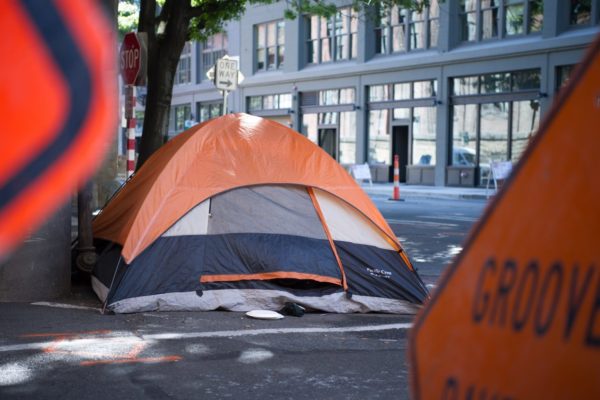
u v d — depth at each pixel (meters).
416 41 30.00
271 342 5.98
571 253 1.41
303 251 7.48
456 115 28.45
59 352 5.45
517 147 26.28
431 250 12.32
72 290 7.83
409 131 30.28
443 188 27.73
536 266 1.48
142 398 4.46
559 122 1.51
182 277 7.13
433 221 16.73
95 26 0.72
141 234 7.14
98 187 14.60
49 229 7.32
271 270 7.34
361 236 7.73
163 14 13.59
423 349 1.73
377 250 7.71
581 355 1.33
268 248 7.41
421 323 1.76
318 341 6.07
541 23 25.59
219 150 7.69
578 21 24.47
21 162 0.68
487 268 1.61
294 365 5.30
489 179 25.48
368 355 5.65
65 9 0.70
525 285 1.49
